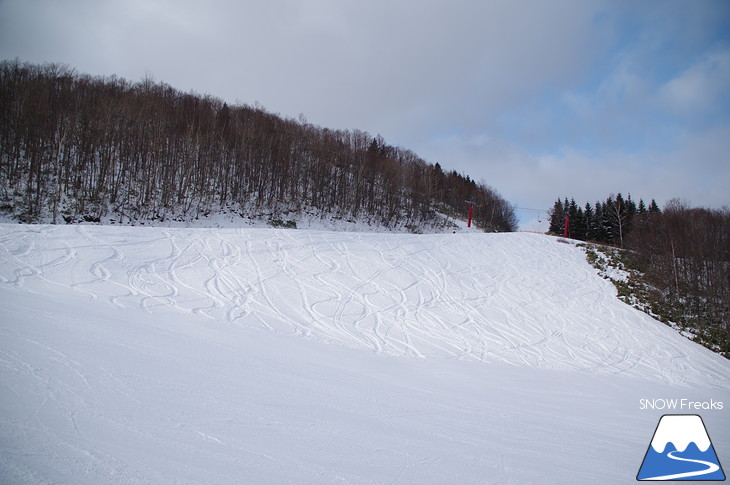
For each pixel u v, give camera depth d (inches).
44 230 693.9
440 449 177.8
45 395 166.7
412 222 2110.0
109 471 122.0
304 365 323.3
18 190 1256.2
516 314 721.6
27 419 145.1
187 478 124.4
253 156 1800.0
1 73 1600.6
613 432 252.8
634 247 1197.7
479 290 813.9
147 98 1895.9
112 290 520.1
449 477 150.2
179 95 2333.9
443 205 2716.5
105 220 1248.8
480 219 2849.4
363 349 475.8
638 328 724.0
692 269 973.2
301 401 218.1
